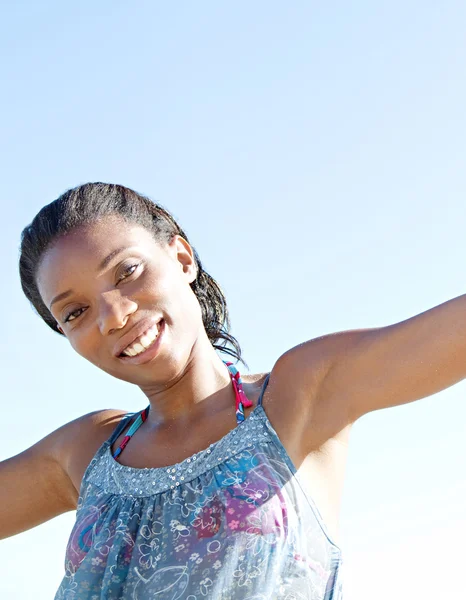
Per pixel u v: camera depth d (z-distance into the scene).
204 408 2.65
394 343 2.41
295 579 2.28
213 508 2.37
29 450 3.14
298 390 2.51
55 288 2.67
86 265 2.62
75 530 2.58
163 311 2.61
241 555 2.27
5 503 3.10
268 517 2.31
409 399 2.42
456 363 2.34
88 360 2.71
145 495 2.51
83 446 2.94
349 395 2.48
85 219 2.71
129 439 2.76
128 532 2.46
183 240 2.86
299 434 2.48
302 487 2.39
